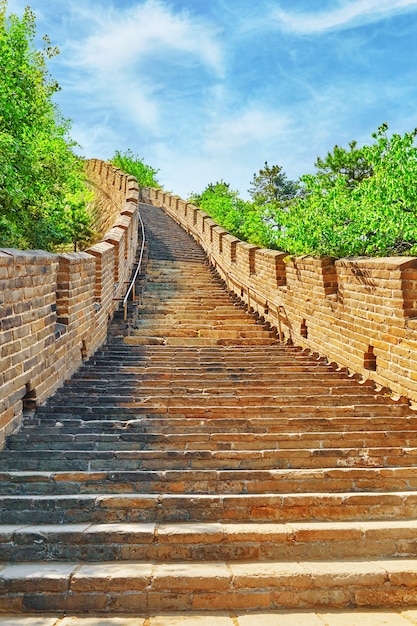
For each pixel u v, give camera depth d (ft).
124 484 16.58
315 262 32.48
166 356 32.04
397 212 25.35
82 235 66.18
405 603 13.02
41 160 45.11
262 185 142.82
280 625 11.88
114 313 40.32
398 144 25.43
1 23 37.01
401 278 23.36
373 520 15.66
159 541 14.29
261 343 37.17
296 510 15.69
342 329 29.27
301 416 21.68
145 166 122.93
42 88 45.55
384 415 21.71
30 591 12.73
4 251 18.98
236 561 14.10
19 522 15.33
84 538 14.26
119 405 22.27
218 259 58.85
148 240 69.31
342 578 13.07
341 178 30.83
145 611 12.67
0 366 17.95
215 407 21.72
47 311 22.86
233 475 16.96
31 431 19.36
